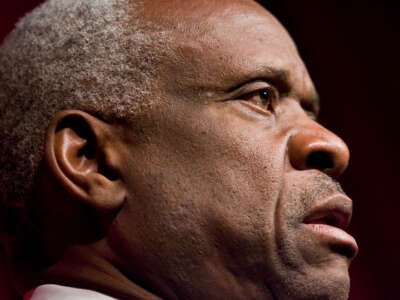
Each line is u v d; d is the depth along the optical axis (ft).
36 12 20.39
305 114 18.45
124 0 18.97
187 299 16.56
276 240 16.31
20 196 18.39
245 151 16.78
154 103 17.26
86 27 18.61
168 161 16.81
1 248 20.95
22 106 18.57
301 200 16.63
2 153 18.85
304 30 31.60
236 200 16.42
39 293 17.12
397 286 30.09
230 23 18.30
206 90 17.30
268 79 17.83
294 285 16.29
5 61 19.57
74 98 17.79
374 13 31.86
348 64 31.53
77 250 17.31
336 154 17.38
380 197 30.71
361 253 30.32
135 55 17.80
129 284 16.87
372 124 31.14
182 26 18.08
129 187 16.87
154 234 16.52
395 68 31.48
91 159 17.46
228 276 16.35
